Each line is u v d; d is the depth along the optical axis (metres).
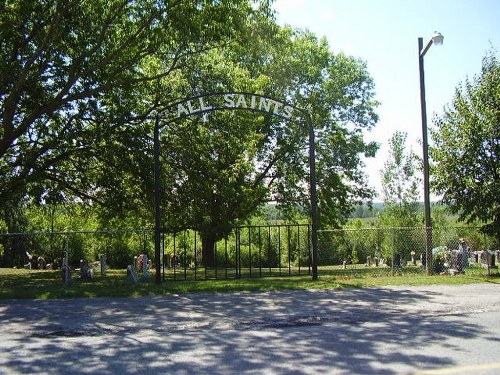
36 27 17.88
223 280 15.68
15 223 33.50
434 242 26.69
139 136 21.41
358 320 9.24
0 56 17.58
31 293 12.77
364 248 35.50
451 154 17.36
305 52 32.88
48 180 23.94
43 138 22.36
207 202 21.78
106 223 27.94
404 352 6.86
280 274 17.47
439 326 8.58
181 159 21.52
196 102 21.31
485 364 6.22
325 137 33.31
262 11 18.62
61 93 17.83
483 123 16.88
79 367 6.44
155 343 7.73
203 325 8.97
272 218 39.41
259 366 6.34
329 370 6.09
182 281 15.58
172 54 21.25
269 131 32.16
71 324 9.12
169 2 17.03
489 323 8.80
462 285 13.48
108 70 19.73
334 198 33.47
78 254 33.69
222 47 20.84
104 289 13.45
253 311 10.10
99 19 18.20
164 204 21.86
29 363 6.66
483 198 16.56
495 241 19.08
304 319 9.31
